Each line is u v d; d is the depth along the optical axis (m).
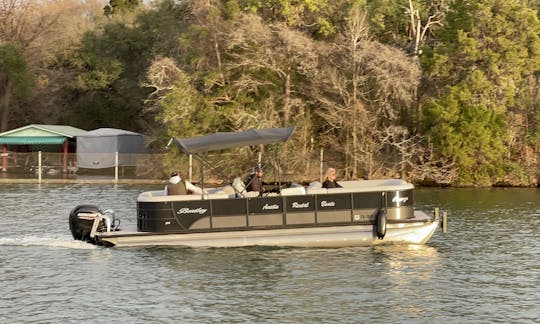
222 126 65.25
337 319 21.38
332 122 63.53
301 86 64.94
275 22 65.31
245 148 61.72
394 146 62.91
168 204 29.86
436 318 21.50
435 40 68.38
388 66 60.47
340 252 29.53
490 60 61.28
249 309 22.36
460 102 60.91
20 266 27.70
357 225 29.98
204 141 30.39
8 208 43.97
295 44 61.72
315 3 65.56
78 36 91.94
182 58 68.12
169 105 63.66
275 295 23.77
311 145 64.44
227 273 26.42
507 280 25.73
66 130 74.81
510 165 60.94
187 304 22.86
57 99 91.12
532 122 62.09
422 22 71.38
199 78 65.50
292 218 29.92
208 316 21.70
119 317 21.62
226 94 65.06
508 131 61.88
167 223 29.92
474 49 61.38
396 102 62.94
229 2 66.75
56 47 90.88
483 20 61.78
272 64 63.50
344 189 29.98
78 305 22.80
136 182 61.25
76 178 63.53
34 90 88.06
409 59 62.06
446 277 26.06
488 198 50.97
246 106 65.62
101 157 66.50
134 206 44.66
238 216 29.89
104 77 88.06
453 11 63.88
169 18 84.62
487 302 23.08
